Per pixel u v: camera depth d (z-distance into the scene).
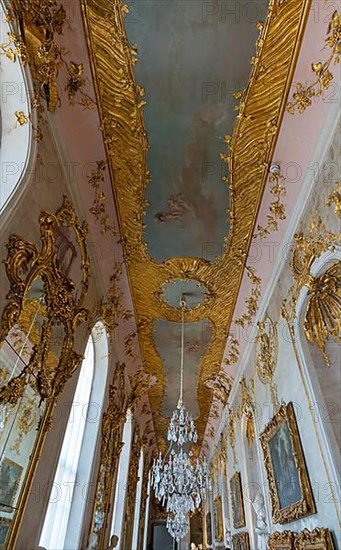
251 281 9.09
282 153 6.23
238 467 12.38
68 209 5.82
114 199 7.16
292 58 5.03
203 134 6.11
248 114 5.75
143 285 9.57
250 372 10.73
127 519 13.31
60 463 7.63
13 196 4.15
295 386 6.78
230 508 13.77
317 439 5.75
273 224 7.41
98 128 5.86
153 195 7.15
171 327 11.31
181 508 11.21
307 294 6.41
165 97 5.59
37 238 4.77
